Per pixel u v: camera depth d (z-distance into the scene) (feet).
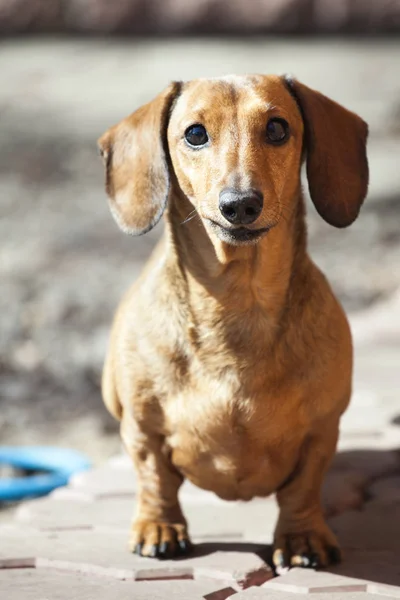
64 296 33.63
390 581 11.33
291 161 11.96
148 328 12.07
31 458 20.99
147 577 11.64
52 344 29.32
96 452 22.31
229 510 14.26
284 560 11.87
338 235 41.50
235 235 11.13
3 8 81.30
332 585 11.24
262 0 77.82
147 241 40.83
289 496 12.26
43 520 13.74
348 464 15.66
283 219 11.85
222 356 11.69
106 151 12.85
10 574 11.84
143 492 12.60
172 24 79.46
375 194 46.11
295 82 12.42
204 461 12.13
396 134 54.24
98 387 26.11
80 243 40.34
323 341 11.92
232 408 11.67
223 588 11.34
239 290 11.62
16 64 73.46
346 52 71.67
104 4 80.12
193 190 11.82
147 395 12.03
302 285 12.01
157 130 12.37
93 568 11.84
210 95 11.78
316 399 11.85
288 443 11.98
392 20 76.43
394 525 13.21
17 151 55.01
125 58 73.10
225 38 78.48
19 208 46.21
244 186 10.89
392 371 20.57
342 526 13.24
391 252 38.52
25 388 26.07
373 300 32.60
